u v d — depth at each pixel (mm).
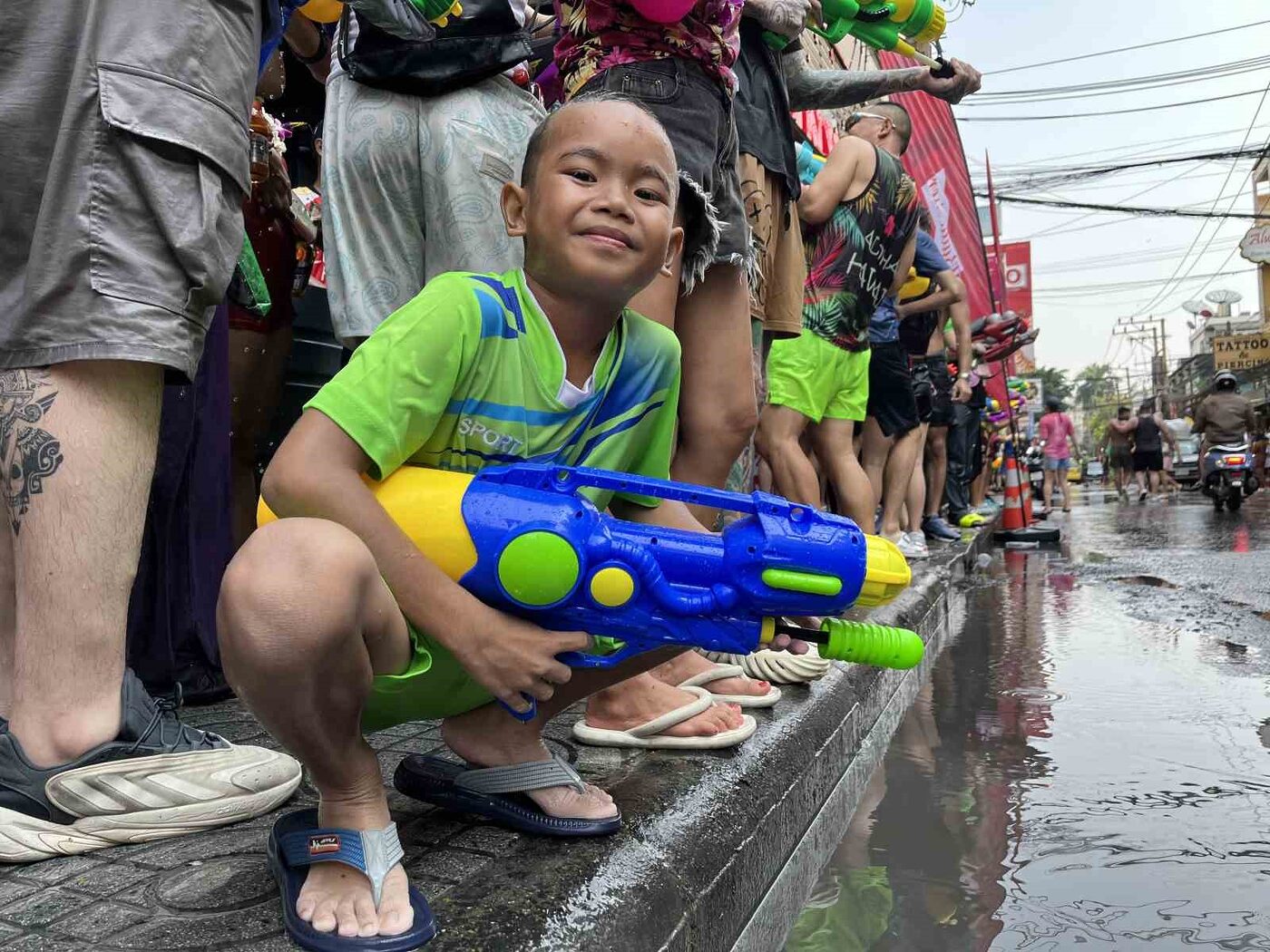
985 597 5023
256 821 1458
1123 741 2363
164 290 1426
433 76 1899
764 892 1554
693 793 1544
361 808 1124
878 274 3795
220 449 2152
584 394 1394
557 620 1211
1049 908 1462
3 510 1519
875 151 3754
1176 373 53969
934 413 6867
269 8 1669
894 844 1735
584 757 1735
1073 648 3557
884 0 2658
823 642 1249
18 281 1432
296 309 3055
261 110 2457
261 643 983
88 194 1385
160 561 2062
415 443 1239
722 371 2002
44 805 1322
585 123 1318
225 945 1051
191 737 1490
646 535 1202
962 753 2297
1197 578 5410
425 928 1049
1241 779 2053
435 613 1144
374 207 1967
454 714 1364
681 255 1649
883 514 5516
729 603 1199
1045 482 13242
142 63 1394
